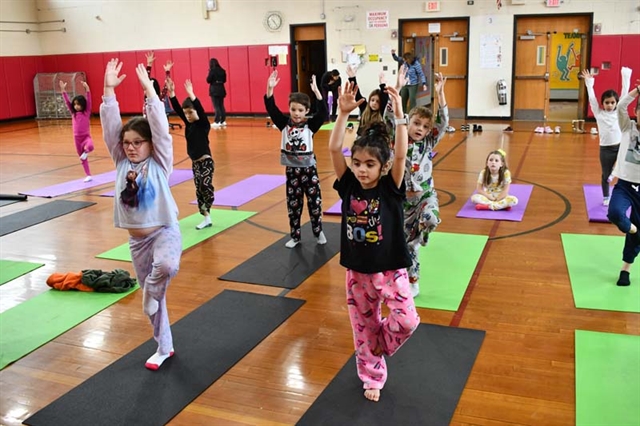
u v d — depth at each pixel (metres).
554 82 17.28
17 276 4.54
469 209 6.05
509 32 13.00
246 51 15.18
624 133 3.89
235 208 6.42
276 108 4.80
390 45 13.90
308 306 3.86
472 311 3.71
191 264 4.71
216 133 12.62
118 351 3.34
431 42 13.74
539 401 2.73
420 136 3.62
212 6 15.13
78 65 16.84
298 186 4.88
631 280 4.08
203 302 3.96
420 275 4.30
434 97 14.09
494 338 3.35
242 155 9.78
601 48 12.48
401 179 2.59
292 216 4.96
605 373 2.93
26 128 14.66
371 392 2.77
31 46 16.80
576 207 5.99
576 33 12.70
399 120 2.54
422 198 3.72
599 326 3.45
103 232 5.69
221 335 3.47
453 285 4.10
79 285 4.24
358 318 2.73
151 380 3.00
